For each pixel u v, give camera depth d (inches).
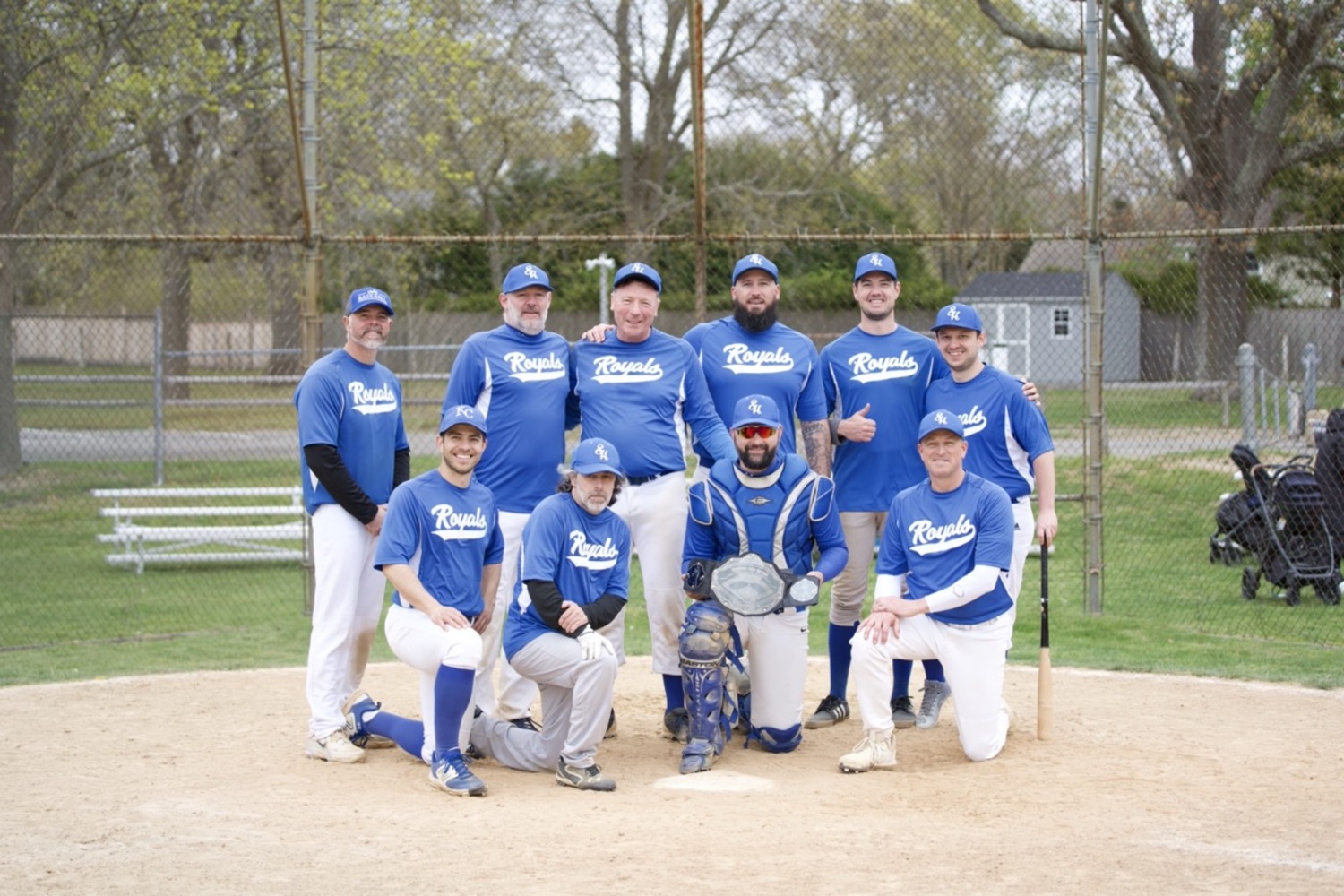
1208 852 171.0
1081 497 368.2
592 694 208.1
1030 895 155.2
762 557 228.5
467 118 421.1
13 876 164.1
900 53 411.2
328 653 230.4
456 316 658.8
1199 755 223.6
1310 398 648.4
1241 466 393.4
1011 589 251.4
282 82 513.3
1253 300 609.9
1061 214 398.3
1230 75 451.2
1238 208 460.1
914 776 215.8
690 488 233.8
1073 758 223.3
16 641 344.5
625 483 238.8
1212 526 507.5
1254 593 389.1
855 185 429.1
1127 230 441.7
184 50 518.6
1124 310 697.0
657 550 242.1
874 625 220.1
